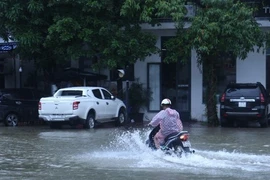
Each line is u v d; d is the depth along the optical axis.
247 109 47.06
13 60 61.94
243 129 46.34
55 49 50.12
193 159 26.84
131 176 22.80
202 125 50.91
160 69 56.72
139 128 48.03
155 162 26.08
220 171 23.78
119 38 49.34
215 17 46.41
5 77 62.56
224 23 45.78
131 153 29.81
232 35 45.94
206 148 32.47
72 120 45.75
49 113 46.12
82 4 48.56
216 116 50.28
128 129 46.72
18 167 25.62
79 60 58.75
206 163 25.77
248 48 47.28
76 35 49.12
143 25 54.25
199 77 56.09
